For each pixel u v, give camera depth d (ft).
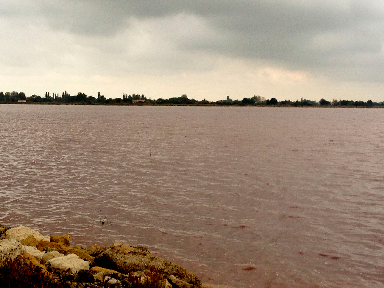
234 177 109.60
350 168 129.90
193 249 55.57
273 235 62.34
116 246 40.65
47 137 227.81
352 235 63.00
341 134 295.48
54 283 30.12
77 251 40.22
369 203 83.25
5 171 111.65
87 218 68.44
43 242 41.91
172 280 33.88
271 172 119.24
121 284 31.40
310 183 103.19
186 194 88.12
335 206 80.33
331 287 45.52
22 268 30.58
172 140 221.05
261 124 419.95
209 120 492.54
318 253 55.42
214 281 45.98
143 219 68.74
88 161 134.62
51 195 84.28
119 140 216.54
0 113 638.12
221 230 64.08
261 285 45.44
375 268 50.98
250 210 76.23
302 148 190.29
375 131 336.70
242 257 53.21
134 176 108.37
